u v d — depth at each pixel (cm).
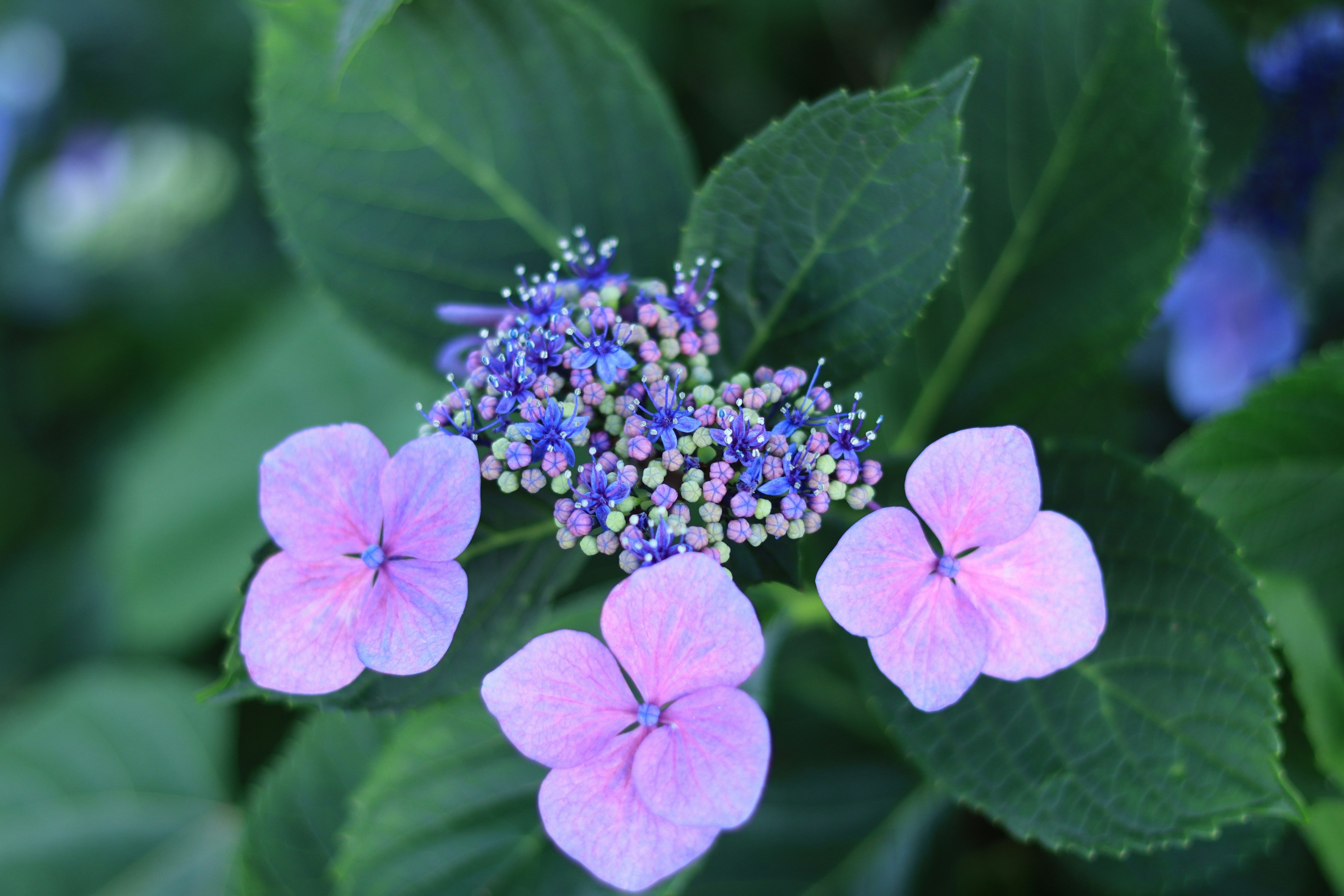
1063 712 37
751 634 33
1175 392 48
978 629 34
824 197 37
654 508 34
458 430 35
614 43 41
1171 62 40
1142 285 41
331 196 42
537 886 40
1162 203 40
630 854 33
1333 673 40
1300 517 43
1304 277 47
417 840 40
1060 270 42
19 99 69
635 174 42
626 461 35
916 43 42
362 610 34
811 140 36
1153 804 37
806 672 45
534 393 35
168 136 69
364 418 57
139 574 58
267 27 41
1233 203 47
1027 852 45
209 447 59
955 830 44
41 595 65
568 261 39
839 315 38
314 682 34
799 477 35
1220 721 37
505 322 36
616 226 42
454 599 33
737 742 33
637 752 33
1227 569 37
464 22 40
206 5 63
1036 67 41
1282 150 46
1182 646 37
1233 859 41
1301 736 40
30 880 49
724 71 55
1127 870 42
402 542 34
